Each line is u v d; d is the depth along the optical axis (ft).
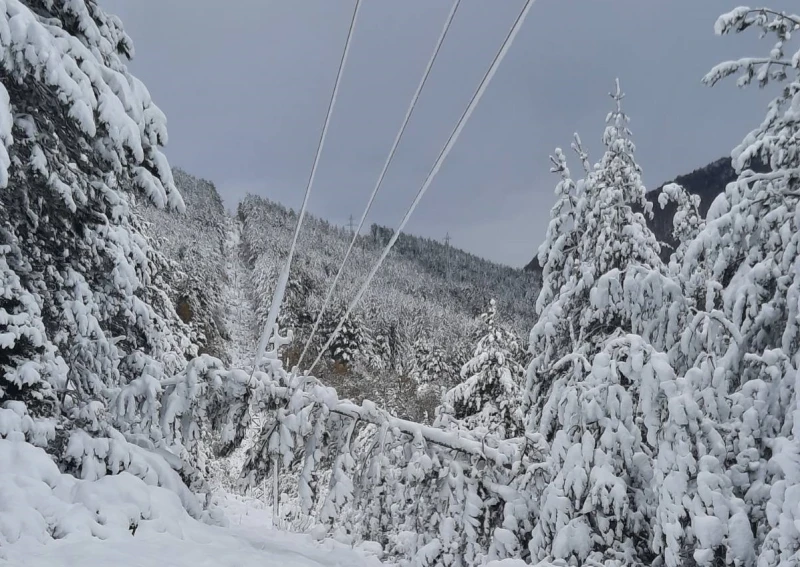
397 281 461.37
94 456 20.81
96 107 20.38
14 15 18.13
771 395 21.03
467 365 58.13
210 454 56.90
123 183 27.45
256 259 374.02
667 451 19.62
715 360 23.38
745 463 19.80
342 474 23.43
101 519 17.19
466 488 24.45
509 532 23.26
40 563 13.64
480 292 523.29
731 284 24.88
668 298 28.60
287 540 23.93
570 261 38.68
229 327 240.53
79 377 26.07
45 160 22.34
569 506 21.18
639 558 21.40
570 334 35.83
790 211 23.93
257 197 606.55
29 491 16.74
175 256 236.63
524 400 36.35
